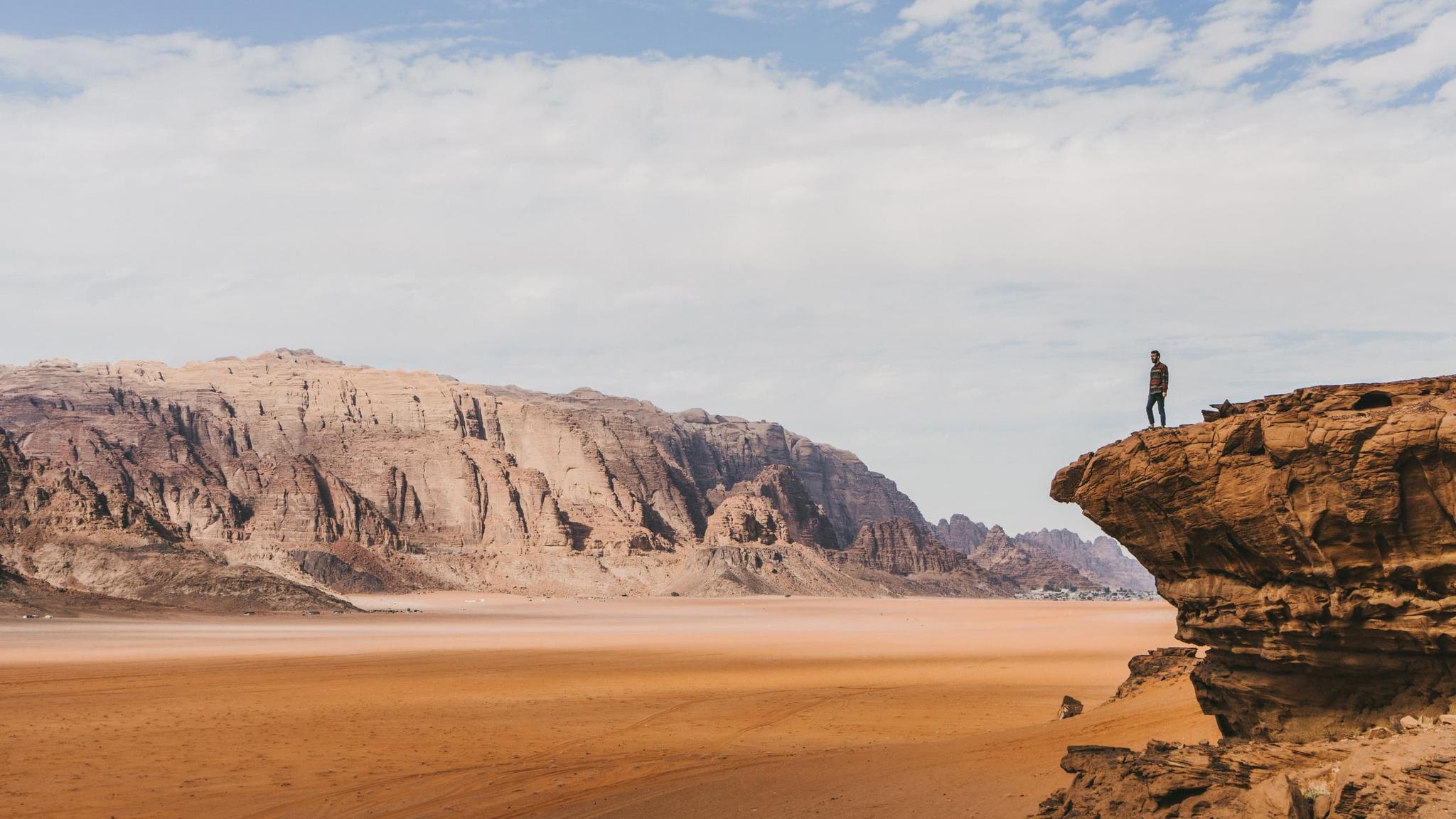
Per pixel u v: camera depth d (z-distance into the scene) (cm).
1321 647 1967
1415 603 1802
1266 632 2056
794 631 15712
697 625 18675
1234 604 2091
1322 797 1681
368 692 6556
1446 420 1681
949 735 4344
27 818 3041
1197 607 2219
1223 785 1877
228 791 3378
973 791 2544
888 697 5844
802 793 2795
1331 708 2045
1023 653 9569
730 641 12925
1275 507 1916
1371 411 1783
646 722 4947
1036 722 4697
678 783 3184
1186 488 2059
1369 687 1975
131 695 6425
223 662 9375
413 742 4394
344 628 17288
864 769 3066
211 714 5459
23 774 3675
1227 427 1988
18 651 11069
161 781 3550
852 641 12569
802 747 4025
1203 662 2352
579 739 4409
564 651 10894
